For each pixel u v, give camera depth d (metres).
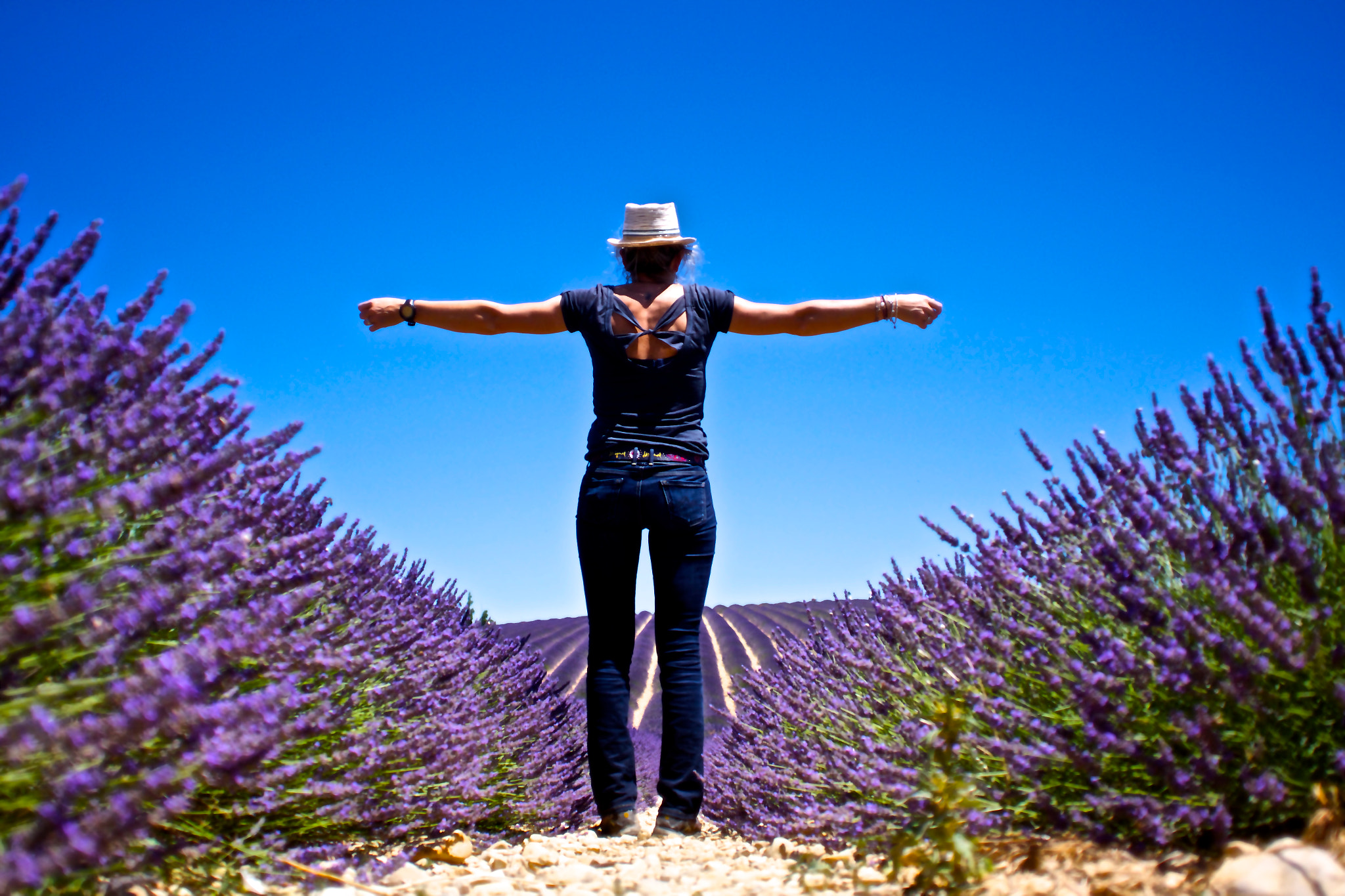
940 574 2.71
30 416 1.50
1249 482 2.05
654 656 13.23
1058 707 2.22
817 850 2.93
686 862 2.91
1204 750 1.84
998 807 2.14
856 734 3.15
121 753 1.46
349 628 2.65
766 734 4.43
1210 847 1.91
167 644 1.78
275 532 2.58
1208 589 1.92
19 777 1.31
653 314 3.44
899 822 2.40
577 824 5.06
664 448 3.42
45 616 1.29
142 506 1.53
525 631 14.34
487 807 3.71
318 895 2.07
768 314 3.53
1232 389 2.12
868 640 3.52
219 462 1.59
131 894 1.68
